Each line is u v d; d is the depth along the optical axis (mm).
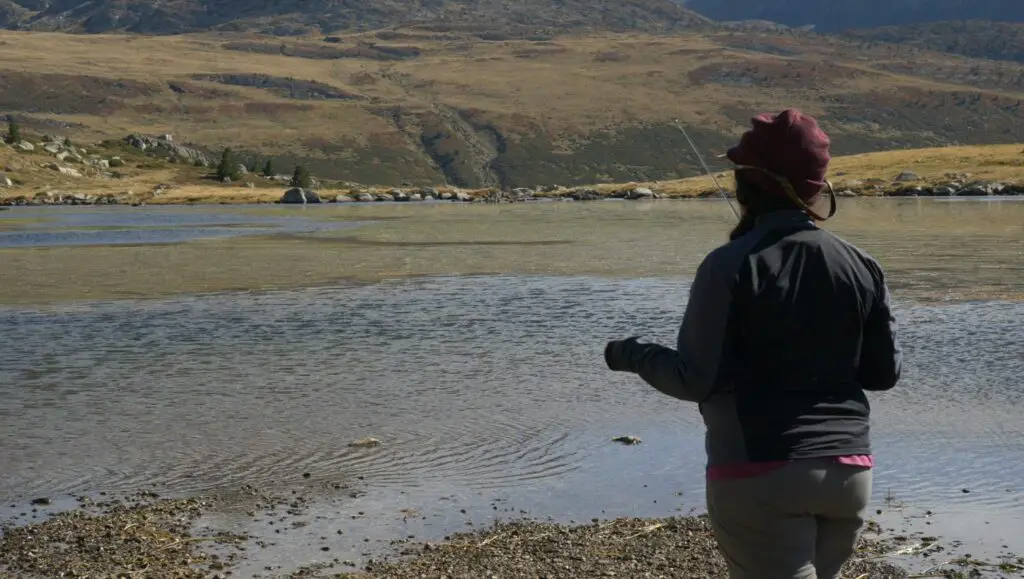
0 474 9305
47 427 10930
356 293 22125
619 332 16703
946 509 8172
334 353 15086
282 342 16047
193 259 31125
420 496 8617
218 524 7969
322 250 34344
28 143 135375
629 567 7055
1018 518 7941
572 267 27094
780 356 3996
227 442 10320
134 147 165000
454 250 33500
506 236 40062
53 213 73250
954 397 11883
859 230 39125
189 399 12172
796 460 3961
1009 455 9586
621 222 49500
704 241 35719
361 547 7465
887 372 4199
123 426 10953
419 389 12617
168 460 9711
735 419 4043
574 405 11727
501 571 6988
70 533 7777
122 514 8211
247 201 99750
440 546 7469
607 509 8273
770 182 4160
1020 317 17500
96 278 25562
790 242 4066
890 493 8586
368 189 113125
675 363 4098
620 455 9758
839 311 4027
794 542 4043
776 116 4227
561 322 17797
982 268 25188
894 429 10555
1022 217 46062
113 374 13633
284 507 8367
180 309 19812
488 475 9188
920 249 30656
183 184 133750
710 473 4152
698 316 4062
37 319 18609
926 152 99875
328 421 11109
